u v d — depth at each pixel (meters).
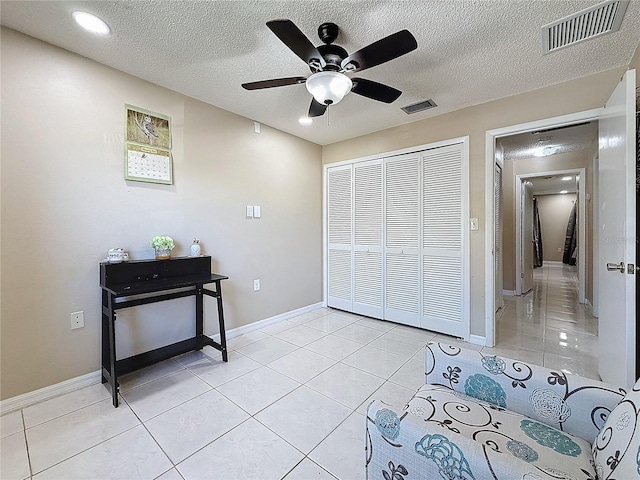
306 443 1.56
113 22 1.70
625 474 0.67
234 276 3.08
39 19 1.67
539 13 1.63
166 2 1.54
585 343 2.90
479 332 2.89
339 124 3.35
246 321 3.22
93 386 2.10
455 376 1.31
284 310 3.67
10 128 1.78
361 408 1.85
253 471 1.38
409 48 1.48
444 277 3.11
